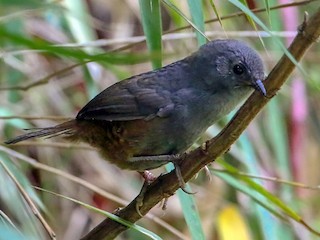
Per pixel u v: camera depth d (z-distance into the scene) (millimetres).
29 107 3207
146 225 3234
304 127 3281
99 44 3084
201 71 3031
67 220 3215
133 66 3244
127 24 3271
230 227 3209
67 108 3230
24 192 3002
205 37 2963
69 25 3162
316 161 3293
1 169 3080
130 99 3025
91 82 3119
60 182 3219
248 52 3031
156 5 2980
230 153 3182
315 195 3270
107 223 2992
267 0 2967
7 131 3186
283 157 3178
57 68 3227
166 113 3023
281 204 3031
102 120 3031
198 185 3254
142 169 3029
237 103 3039
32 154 3213
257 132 3238
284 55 2939
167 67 3041
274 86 2945
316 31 2932
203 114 3029
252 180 3055
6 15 3082
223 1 3227
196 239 3006
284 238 3160
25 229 3082
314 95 3289
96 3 3303
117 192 3240
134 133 3025
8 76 3201
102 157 3041
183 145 3031
